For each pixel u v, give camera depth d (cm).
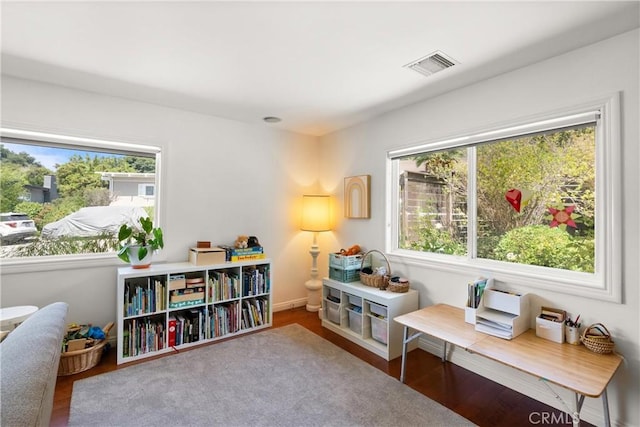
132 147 289
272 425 178
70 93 255
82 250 272
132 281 279
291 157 391
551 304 201
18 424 77
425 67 215
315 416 186
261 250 333
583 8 151
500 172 239
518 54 196
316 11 155
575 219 201
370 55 199
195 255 290
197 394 206
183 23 166
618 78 173
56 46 190
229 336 303
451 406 197
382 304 264
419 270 284
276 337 302
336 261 328
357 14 157
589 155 195
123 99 279
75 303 261
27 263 242
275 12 156
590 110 184
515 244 230
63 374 226
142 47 191
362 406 196
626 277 171
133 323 255
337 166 382
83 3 149
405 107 295
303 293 406
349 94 265
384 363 253
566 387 141
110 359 253
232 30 172
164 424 177
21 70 224
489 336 198
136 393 206
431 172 289
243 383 220
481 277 236
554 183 211
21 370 98
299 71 223
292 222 393
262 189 368
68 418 179
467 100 245
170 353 266
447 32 173
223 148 337
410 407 195
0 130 235
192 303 282
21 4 149
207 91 261
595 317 183
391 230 317
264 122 351
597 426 179
